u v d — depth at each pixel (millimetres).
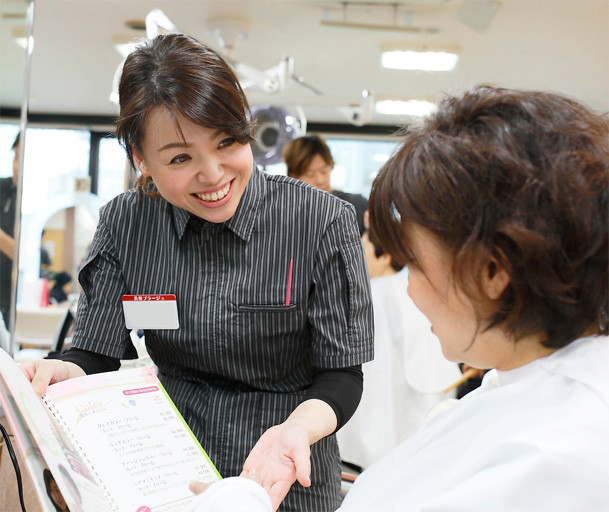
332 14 4078
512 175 576
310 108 5863
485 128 611
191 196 1020
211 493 699
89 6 3971
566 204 569
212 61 953
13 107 1807
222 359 1124
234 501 677
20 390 744
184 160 977
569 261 580
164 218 1166
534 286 587
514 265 585
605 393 593
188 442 938
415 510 588
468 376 2373
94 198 6203
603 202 585
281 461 885
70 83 5480
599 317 631
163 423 945
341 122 6422
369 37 4305
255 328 1104
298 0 3875
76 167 6371
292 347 1131
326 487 1159
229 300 1109
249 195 1115
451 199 597
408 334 2287
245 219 1110
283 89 3859
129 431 903
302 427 932
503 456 587
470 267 604
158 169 989
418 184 621
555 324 615
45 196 6215
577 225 572
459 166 596
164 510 826
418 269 673
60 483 648
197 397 1167
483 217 586
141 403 957
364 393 2289
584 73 4727
